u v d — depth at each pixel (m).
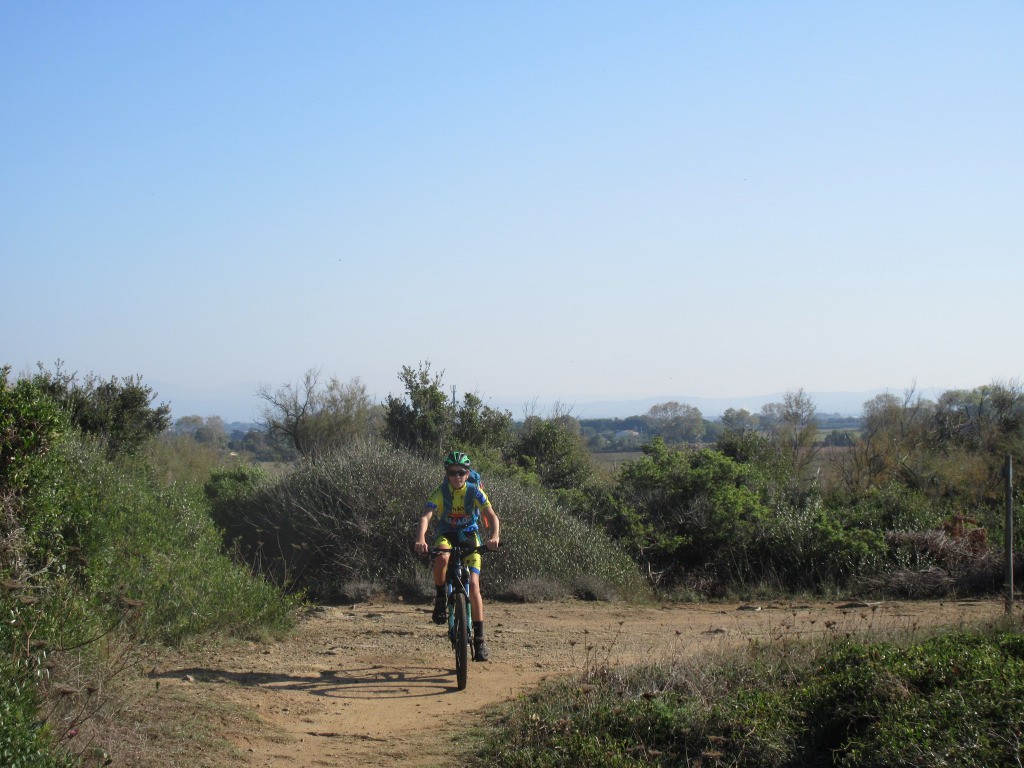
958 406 27.28
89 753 5.02
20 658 5.50
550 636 9.98
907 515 16.42
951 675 5.55
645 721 5.74
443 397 22.23
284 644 9.06
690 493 16.09
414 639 9.61
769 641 8.47
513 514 14.24
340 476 14.58
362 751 5.89
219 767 5.38
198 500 13.91
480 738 6.11
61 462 9.04
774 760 5.21
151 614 8.18
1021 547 14.12
